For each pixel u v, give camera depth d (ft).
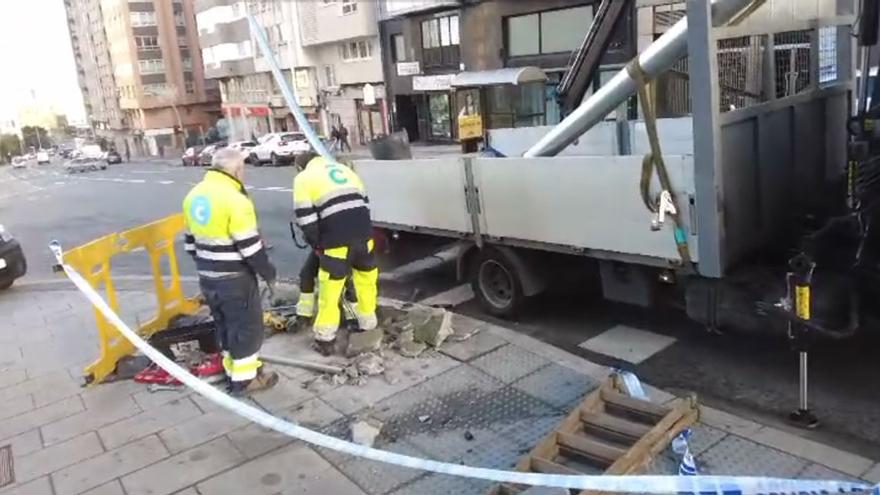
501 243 20.36
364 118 123.13
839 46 18.67
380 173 23.66
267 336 20.76
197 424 15.76
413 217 22.97
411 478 13.00
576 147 23.84
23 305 28.17
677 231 15.39
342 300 20.54
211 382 17.94
